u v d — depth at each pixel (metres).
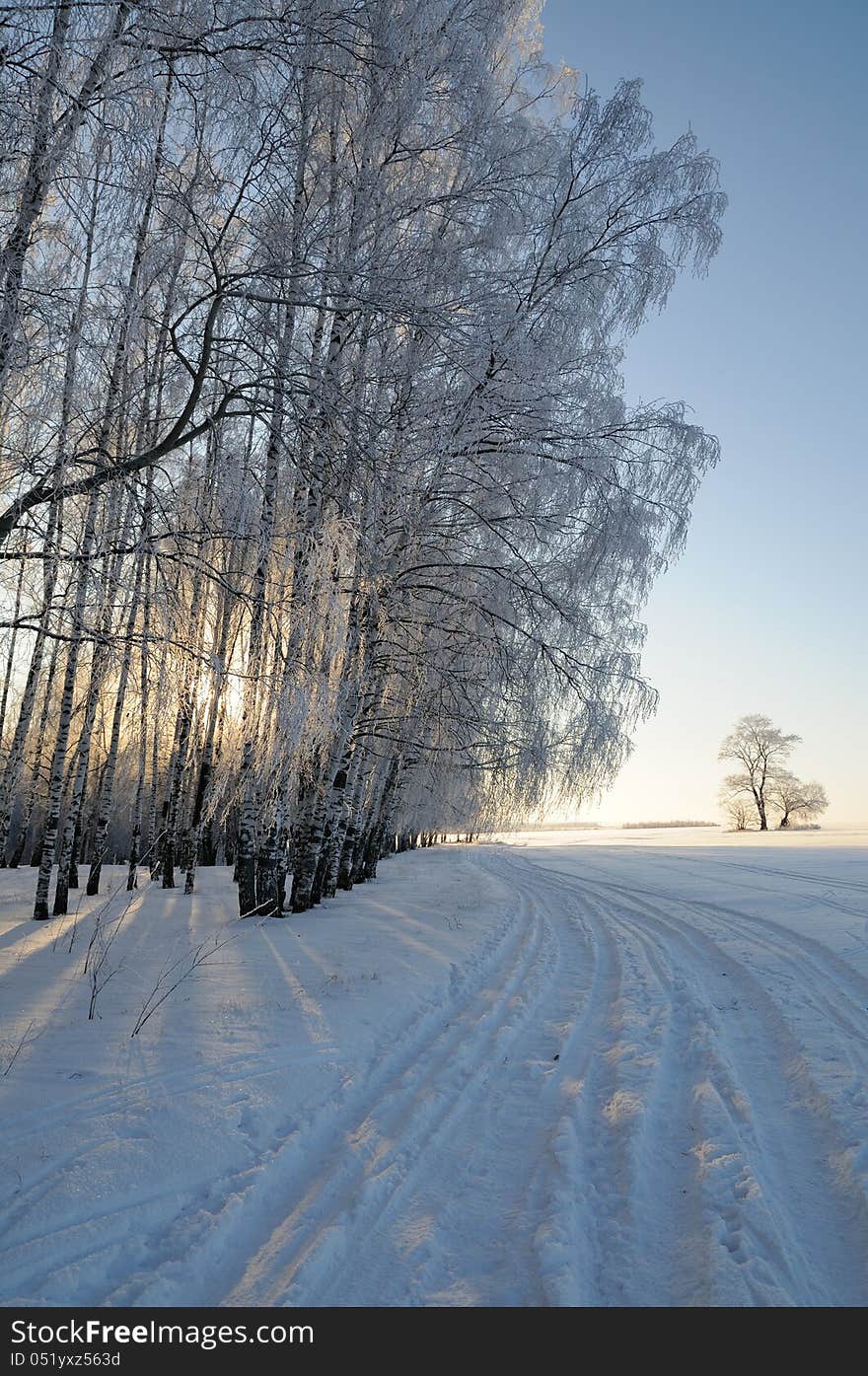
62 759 13.08
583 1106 5.09
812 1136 4.60
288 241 7.60
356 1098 5.15
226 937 10.64
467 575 11.97
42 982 7.57
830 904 15.09
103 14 5.52
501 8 10.04
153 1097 4.66
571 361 11.09
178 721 16.91
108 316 6.46
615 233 10.99
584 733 11.55
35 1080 4.84
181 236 7.36
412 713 14.18
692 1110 5.02
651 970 9.59
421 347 9.49
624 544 11.14
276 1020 6.39
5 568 6.74
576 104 11.78
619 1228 3.59
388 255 7.69
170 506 6.92
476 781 13.93
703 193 10.80
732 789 76.62
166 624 6.94
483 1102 5.19
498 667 11.97
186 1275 3.12
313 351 10.48
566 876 25.52
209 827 25.53
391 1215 3.69
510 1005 7.69
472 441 10.22
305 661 8.67
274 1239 3.45
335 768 13.66
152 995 7.02
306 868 13.95
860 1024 6.85
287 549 9.22
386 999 7.28
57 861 20.92
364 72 7.79
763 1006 7.66
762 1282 3.12
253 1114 4.59
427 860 36.03
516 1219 3.68
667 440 11.06
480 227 10.15
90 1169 3.79
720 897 17.44
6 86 5.22
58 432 6.26
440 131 9.85
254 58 6.40
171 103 6.43
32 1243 3.20
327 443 7.86
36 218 5.72
